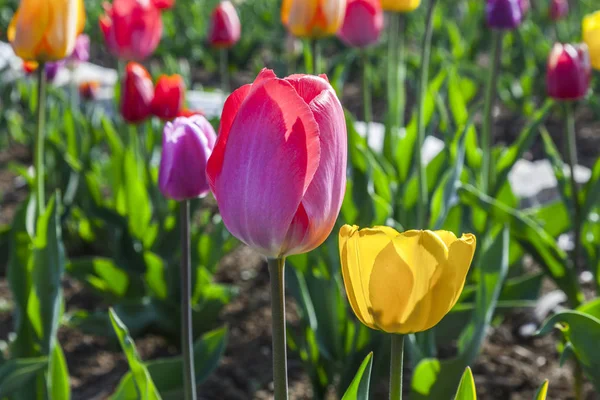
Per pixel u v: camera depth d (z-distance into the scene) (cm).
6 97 219
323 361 102
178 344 118
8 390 82
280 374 61
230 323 127
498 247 91
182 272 78
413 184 114
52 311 88
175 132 75
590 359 77
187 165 75
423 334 97
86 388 113
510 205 118
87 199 126
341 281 115
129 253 123
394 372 61
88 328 113
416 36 339
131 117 116
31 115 206
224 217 59
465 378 64
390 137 130
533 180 171
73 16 91
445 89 147
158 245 123
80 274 117
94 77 257
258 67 266
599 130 235
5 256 130
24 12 89
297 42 245
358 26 125
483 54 359
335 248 104
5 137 231
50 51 91
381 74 295
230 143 58
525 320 124
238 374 115
